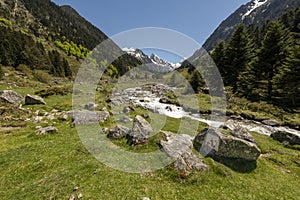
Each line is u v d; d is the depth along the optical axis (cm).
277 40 4328
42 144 1428
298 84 3662
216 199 900
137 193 879
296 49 3809
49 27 16062
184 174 1024
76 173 1030
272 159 1517
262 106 3534
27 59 7625
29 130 1789
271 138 2080
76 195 856
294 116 3073
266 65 4341
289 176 1261
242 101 3984
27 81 5088
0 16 13275
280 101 3859
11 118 2125
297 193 1046
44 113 2408
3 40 7538
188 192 923
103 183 944
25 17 15325
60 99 3350
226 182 1037
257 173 1196
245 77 4641
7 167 1122
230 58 5512
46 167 1112
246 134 1619
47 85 5341
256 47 7006
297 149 1775
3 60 6538
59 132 1695
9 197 872
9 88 3819
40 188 920
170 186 949
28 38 10069
